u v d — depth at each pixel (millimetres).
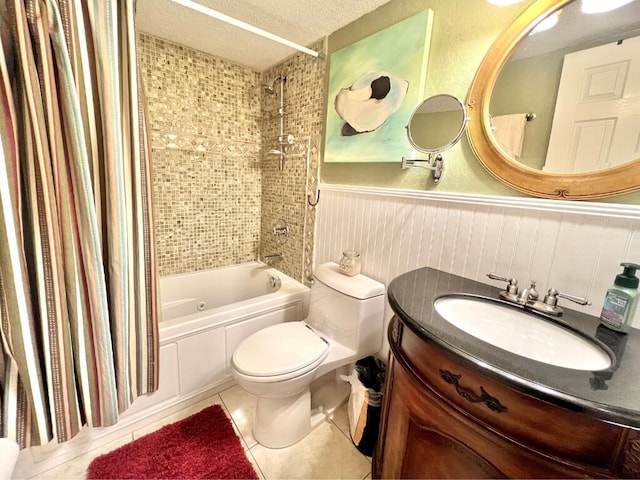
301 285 1990
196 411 1459
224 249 2295
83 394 1018
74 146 909
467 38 1050
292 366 1150
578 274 853
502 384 539
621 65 747
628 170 746
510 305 861
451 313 896
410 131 1175
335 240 1703
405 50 1221
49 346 924
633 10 722
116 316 1066
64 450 1159
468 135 1062
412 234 1283
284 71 1977
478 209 1055
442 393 693
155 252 1200
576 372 542
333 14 1427
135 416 1321
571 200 845
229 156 2166
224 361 1596
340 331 1399
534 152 913
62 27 858
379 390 1286
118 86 989
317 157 1781
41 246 887
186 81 1863
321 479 1145
